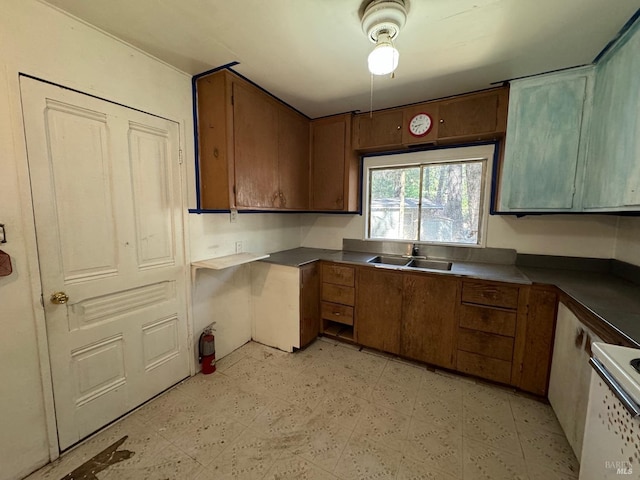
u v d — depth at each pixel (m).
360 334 2.61
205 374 2.21
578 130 1.86
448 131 2.33
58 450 1.46
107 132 1.58
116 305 1.69
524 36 1.51
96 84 1.52
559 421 1.67
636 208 1.30
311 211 3.00
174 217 1.99
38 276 1.35
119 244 1.68
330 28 1.47
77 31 1.42
